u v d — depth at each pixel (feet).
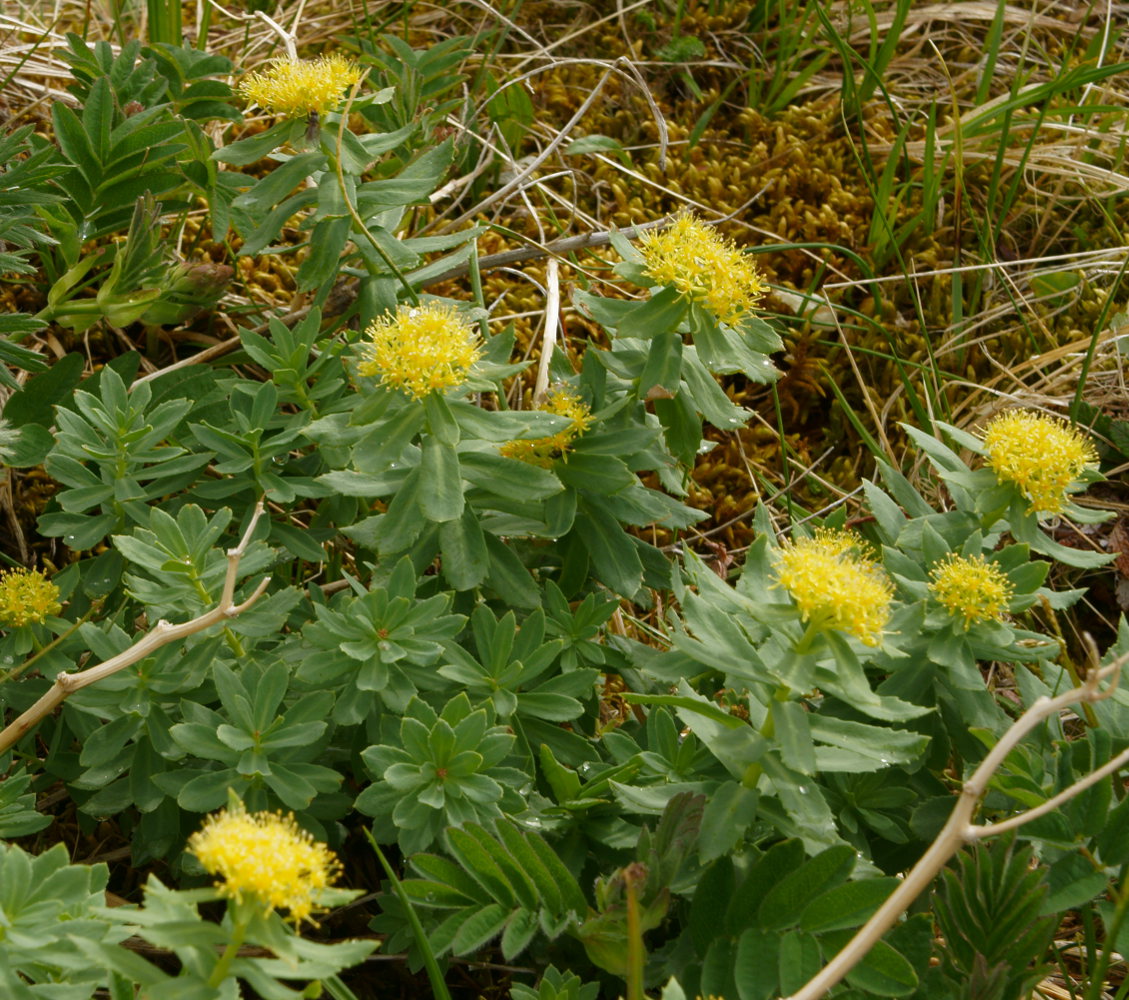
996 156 3.02
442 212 2.89
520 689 2.17
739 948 1.87
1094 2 3.41
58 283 2.44
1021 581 2.10
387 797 1.99
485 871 1.91
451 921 1.93
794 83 3.14
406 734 1.98
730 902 1.90
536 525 2.21
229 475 2.25
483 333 2.40
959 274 2.95
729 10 3.31
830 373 2.86
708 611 1.93
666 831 1.90
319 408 2.30
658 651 2.22
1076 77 2.86
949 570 2.07
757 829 2.01
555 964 2.03
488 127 3.03
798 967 1.85
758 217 3.00
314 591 2.20
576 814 2.04
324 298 2.32
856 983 1.85
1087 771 2.02
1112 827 1.95
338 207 2.28
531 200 3.01
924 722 2.10
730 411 2.22
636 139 3.12
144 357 2.68
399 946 2.02
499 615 2.26
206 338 2.70
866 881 1.86
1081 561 2.13
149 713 2.05
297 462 2.29
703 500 2.71
